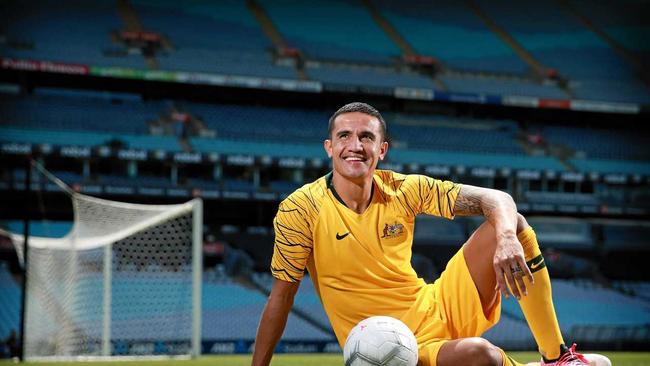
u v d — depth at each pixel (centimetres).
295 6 2438
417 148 2230
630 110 2242
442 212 313
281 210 314
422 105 2383
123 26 2192
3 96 2023
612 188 2280
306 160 1989
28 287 1171
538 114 2452
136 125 2066
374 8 2517
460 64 2370
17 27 2069
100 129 2017
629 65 2486
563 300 1998
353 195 306
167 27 2236
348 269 308
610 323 1917
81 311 1397
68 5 2192
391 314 308
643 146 2414
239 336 1728
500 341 1656
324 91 2080
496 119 2436
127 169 2019
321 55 2286
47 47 2034
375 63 2308
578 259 2111
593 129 2464
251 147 2091
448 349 282
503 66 2412
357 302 309
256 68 2172
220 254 1917
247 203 2130
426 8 2552
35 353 1160
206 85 2219
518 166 2217
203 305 1806
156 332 1686
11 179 1848
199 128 2111
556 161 2273
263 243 1952
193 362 924
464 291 306
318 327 1733
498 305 316
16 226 1891
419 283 323
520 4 2619
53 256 1190
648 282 2108
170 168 2062
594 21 2612
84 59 2022
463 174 2116
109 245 1132
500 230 280
